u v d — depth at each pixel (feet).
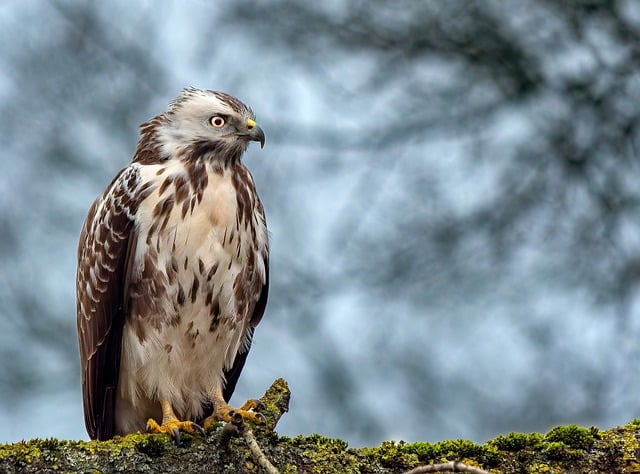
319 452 23.12
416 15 53.11
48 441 22.11
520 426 51.90
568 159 51.72
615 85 51.42
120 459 22.45
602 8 51.06
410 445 23.17
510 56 52.19
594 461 22.44
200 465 23.03
